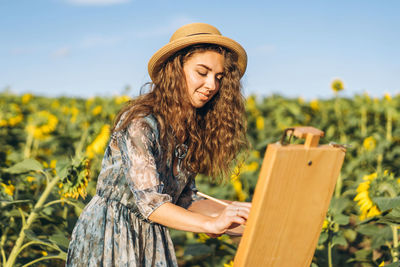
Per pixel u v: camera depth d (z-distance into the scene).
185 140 1.82
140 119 1.60
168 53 1.69
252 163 5.12
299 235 1.30
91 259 1.66
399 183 2.55
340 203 2.70
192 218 1.47
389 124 6.22
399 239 2.87
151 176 1.53
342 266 3.07
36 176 3.37
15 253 2.51
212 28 1.77
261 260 1.29
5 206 2.93
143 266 1.71
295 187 1.24
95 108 6.97
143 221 1.74
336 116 7.14
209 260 3.79
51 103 10.53
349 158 5.53
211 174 2.03
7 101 9.23
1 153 4.75
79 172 2.44
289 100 8.96
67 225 2.82
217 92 1.93
